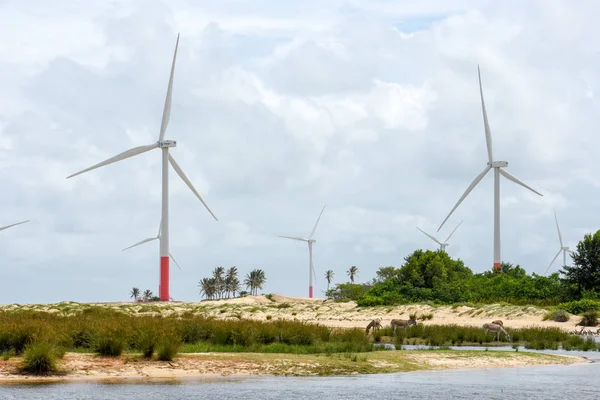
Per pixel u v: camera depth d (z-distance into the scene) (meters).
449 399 27.81
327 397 27.83
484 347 46.91
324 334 44.78
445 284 91.56
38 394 26.53
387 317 75.50
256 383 30.56
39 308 82.38
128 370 31.64
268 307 92.69
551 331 52.34
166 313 77.50
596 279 80.19
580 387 30.81
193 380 30.69
